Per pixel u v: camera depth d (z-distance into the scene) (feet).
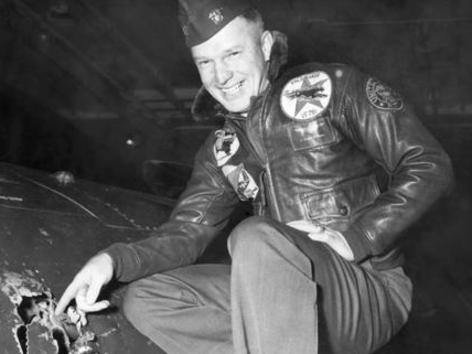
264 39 6.96
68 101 28.40
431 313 11.58
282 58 6.89
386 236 6.07
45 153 29.45
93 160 30.66
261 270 5.26
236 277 5.34
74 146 30.19
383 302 6.48
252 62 6.70
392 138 6.32
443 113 29.86
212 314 6.62
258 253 5.30
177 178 11.69
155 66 27.04
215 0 6.57
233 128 7.25
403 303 6.75
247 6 6.75
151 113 29.43
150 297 6.61
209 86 6.86
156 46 26.48
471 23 25.53
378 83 6.58
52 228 6.94
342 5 24.22
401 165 6.32
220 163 7.29
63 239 6.88
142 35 25.98
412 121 6.38
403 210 6.09
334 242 6.01
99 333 6.26
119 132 30.27
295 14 24.18
